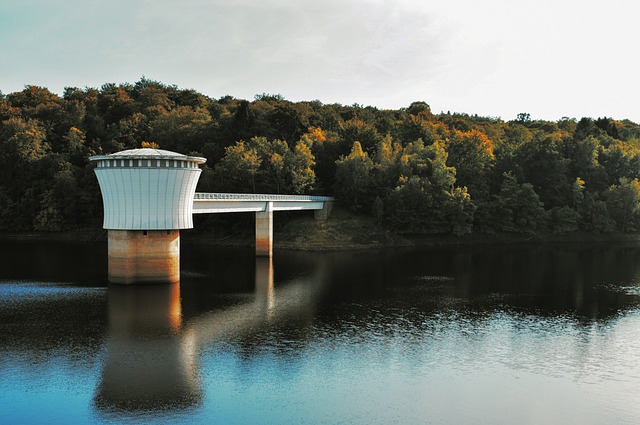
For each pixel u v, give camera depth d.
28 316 51.06
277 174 122.56
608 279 77.06
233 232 122.38
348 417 31.00
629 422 31.09
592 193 143.00
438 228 122.06
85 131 159.62
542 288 69.75
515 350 43.31
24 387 34.41
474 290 67.81
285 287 68.12
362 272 81.31
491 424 30.55
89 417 30.47
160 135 150.25
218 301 58.97
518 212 130.62
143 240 65.62
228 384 35.25
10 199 130.75
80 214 130.50
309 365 38.94
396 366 39.16
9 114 162.25
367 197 125.44
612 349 43.91
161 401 32.56
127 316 51.59
